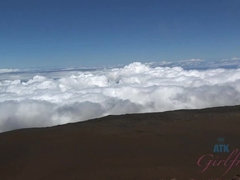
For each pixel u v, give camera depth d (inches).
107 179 1227.2
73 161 1473.9
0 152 1660.9
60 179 1258.0
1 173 1362.0
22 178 1296.8
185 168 1300.4
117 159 1481.3
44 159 1519.4
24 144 1797.5
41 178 1290.6
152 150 1632.6
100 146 1723.7
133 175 1252.5
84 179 1240.8
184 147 1670.8
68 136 1935.3
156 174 1247.5
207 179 1151.6
